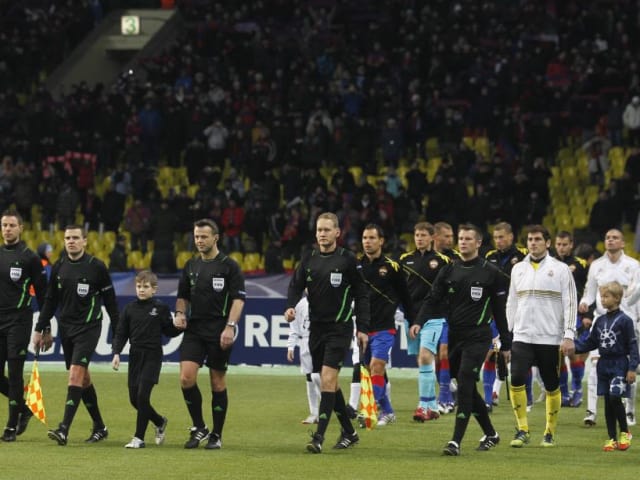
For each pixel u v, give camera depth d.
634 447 28.66
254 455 26.61
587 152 73.81
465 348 27.41
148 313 28.31
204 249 27.62
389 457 26.44
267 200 68.81
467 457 26.55
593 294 35.72
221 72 81.12
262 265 66.25
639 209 65.88
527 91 74.88
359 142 73.81
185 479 22.92
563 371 38.34
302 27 89.00
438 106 76.06
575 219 70.06
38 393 29.53
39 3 94.00
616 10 83.25
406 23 83.25
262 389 43.66
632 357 27.98
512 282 28.81
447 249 35.91
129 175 73.12
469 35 82.06
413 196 68.94
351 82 78.69
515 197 67.06
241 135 74.56
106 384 44.41
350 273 27.53
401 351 51.09
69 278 28.59
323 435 27.09
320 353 27.73
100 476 23.23
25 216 72.19
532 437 30.78
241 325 52.22
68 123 76.69
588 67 78.81
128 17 90.31
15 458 25.81
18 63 87.50
